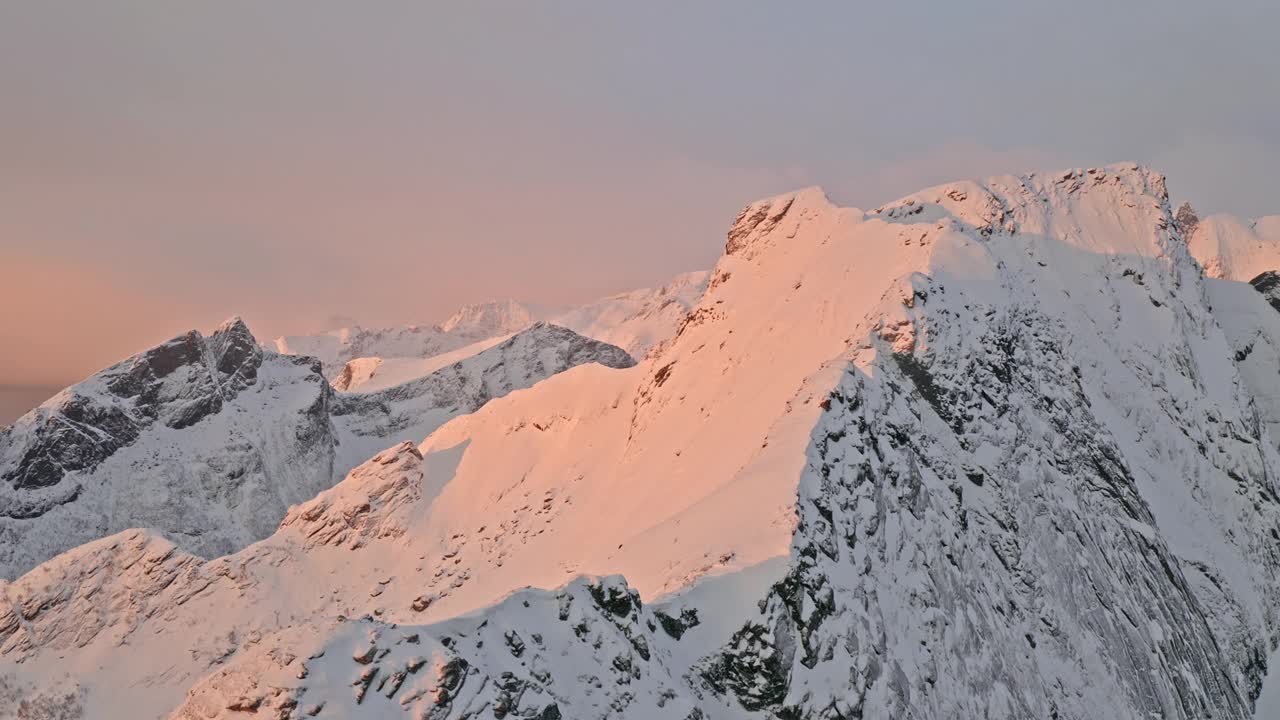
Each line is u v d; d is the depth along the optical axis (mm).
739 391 130750
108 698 145750
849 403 88312
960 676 77188
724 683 64125
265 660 47500
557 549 139500
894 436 91438
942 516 89438
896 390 98812
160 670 148875
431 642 49625
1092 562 99688
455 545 165875
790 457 80062
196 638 153125
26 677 148375
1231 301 188125
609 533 125812
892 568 79812
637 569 79250
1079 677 88625
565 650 56656
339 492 181125
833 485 79938
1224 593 117812
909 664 73438
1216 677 103312
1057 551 97875
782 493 75688
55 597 157750
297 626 49312
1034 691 83125
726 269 164000
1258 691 111500
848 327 116500
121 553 162250
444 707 47250
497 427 189875
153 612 156500
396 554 169625
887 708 67312
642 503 124188
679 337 165000
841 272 133875
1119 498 111250
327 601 162500
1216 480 133750
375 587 163500
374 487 179750
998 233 147875
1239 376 150000
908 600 78312
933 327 106375
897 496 85938
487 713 48031
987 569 90125
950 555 86562
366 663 47562
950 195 152875
